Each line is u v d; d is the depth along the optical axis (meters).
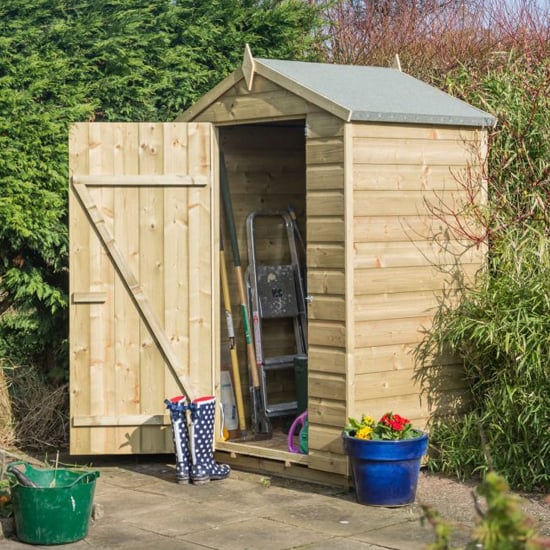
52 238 8.08
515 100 8.25
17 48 8.20
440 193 7.49
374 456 6.88
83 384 7.81
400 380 7.36
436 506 6.93
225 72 9.14
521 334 7.23
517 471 7.21
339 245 7.17
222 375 8.18
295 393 8.60
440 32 10.89
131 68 8.59
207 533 6.55
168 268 7.79
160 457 8.09
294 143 8.59
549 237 7.77
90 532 6.57
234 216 8.34
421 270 7.41
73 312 7.80
